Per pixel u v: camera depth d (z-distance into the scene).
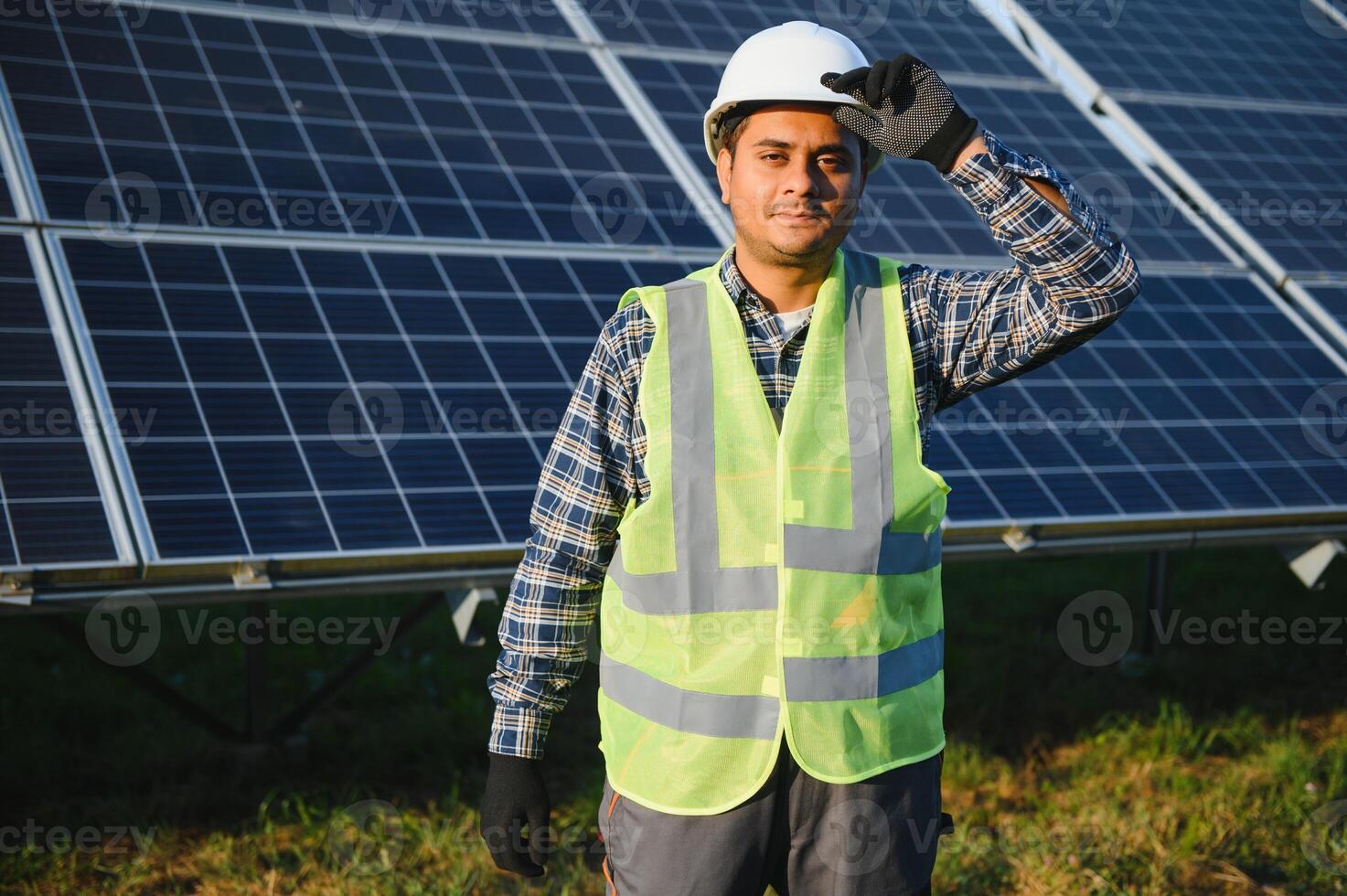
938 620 2.26
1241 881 4.26
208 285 4.40
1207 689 6.14
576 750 5.32
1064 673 6.37
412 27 6.37
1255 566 8.57
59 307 4.09
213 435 3.87
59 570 3.30
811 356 2.11
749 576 2.08
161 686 4.66
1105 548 4.68
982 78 7.73
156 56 5.45
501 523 3.90
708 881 2.08
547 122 5.98
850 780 2.06
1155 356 5.65
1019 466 4.79
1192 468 4.99
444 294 4.75
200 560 3.46
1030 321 2.04
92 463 3.65
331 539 3.67
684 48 7.00
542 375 4.54
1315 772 5.15
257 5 6.08
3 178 4.53
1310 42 9.55
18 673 5.94
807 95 1.99
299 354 4.27
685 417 2.10
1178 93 8.14
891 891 2.10
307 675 5.99
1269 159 7.70
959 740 5.48
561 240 5.25
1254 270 6.57
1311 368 5.80
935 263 5.79
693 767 2.07
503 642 2.23
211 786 4.71
